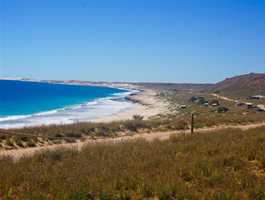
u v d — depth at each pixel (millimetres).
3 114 72000
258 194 10023
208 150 16047
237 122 40875
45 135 28297
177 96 153875
